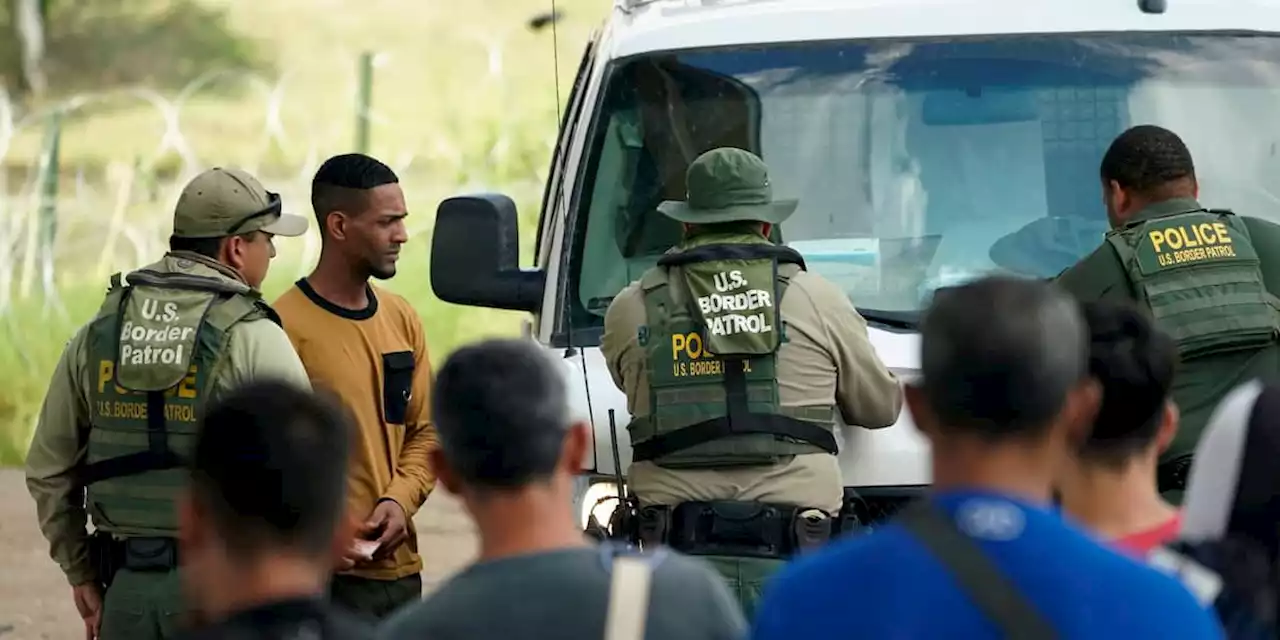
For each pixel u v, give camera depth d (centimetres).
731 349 937
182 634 548
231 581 555
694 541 939
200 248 977
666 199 1171
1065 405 528
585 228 1166
